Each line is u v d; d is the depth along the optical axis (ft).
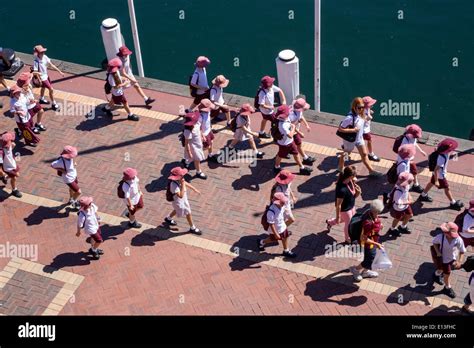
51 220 83.41
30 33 122.72
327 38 116.16
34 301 76.18
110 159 89.51
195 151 84.28
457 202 81.82
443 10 119.24
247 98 96.32
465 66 110.73
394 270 76.79
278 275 77.20
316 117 93.56
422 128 104.32
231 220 82.38
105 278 77.71
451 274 76.07
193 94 91.71
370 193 84.28
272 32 117.91
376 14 119.44
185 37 118.83
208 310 74.59
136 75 106.63
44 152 90.79
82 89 99.19
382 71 110.93
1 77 97.60
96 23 123.65
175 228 81.82
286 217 77.46
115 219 82.99
